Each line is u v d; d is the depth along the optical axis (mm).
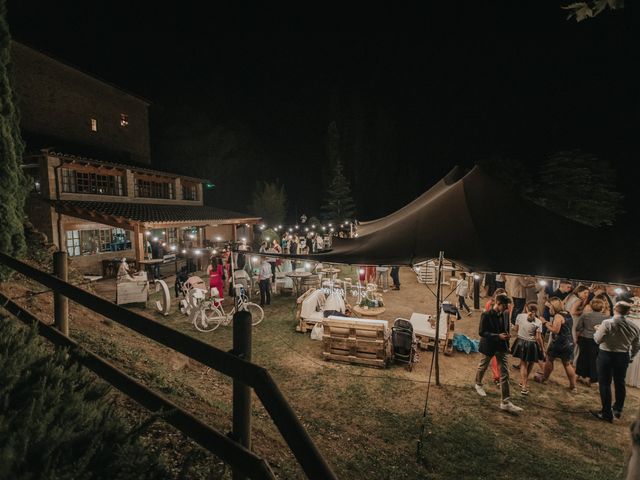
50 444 1184
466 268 4418
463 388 5773
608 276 4098
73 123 18469
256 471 1245
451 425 4668
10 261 2396
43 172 13828
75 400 1471
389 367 6492
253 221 24594
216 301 8688
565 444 4367
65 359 1800
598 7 2523
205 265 17719
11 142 5766
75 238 15070
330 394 5441
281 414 1068
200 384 4965
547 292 8211
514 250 4531
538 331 5664
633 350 4918
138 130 23344
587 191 23078
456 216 5070
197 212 21125
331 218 37188
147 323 1482
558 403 5391
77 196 15156
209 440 1432
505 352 5156
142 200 19156
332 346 6762
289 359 6742
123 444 1351
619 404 4918
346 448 3922
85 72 18688
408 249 4871
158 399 1649
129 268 13461
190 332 8250
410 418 4805
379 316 9867
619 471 3863
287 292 12070
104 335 5121
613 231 5020
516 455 4078
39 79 16672
